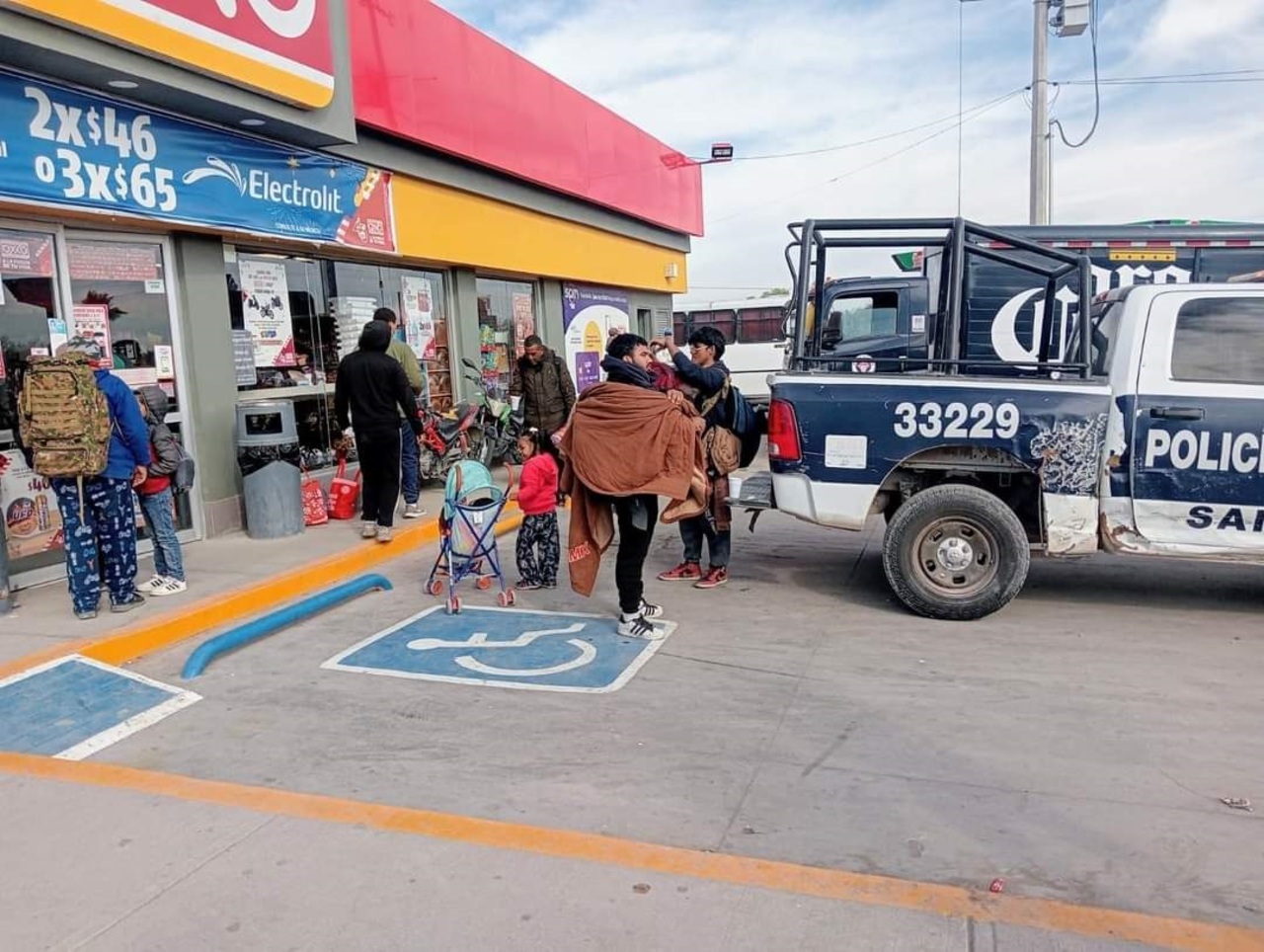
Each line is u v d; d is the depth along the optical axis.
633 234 17.23
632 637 5.80
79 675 5.05
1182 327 5.80
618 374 5.52
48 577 6.82
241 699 4.88
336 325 9.95
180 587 6.47
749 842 3.40
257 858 3.26
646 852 3.28
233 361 8.40
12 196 6.14
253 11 7.32
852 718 4.54
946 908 2.94
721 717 4.57
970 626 6.02
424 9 10.21
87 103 6.66
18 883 3.13
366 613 6.41
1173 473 5.79
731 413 6.87
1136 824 3.51
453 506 6.42
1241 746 4.19
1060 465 5.91
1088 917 2.89
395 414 7.97
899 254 11.48
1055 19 17.02
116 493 5.88
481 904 2.98
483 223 12.03
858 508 6.24
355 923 2.89
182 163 7.46
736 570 7.61
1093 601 6.59
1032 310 10.50
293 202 8.67
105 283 7.30
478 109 11.36
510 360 13.70
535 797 3.76
